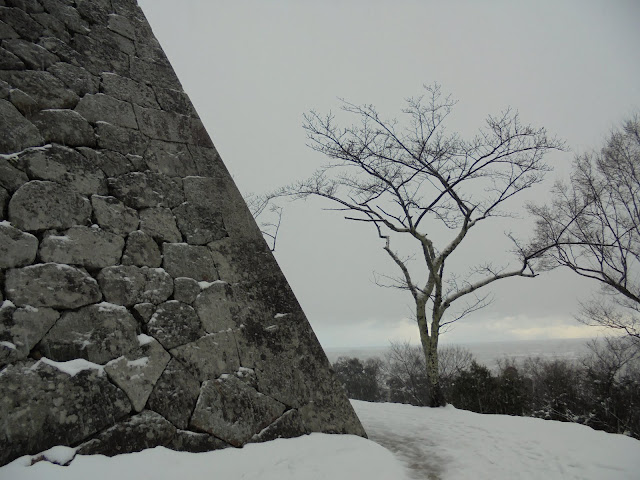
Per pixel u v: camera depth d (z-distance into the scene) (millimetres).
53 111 3635
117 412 3045
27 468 2527
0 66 3479
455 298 10984
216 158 4785
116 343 3238
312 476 3287
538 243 12477
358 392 27203
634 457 4379
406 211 11125
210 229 4293
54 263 3146
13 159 3230
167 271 3777
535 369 23516
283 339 4285
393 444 5523
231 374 3762
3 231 2980
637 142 12625
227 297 4074
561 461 4387
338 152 11727
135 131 4164
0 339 2742
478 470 4262
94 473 2693
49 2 4094
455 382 12789
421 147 11336
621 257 12297
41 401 2764
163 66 4840
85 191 3549
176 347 3539
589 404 14375
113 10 4668
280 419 3896
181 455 3148
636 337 14094
